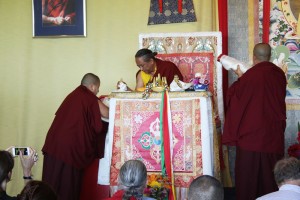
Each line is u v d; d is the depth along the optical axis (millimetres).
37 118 5090
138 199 2178
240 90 3609
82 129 3766
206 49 4719
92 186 3891
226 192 4590
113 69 5012
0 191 2133
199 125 3461
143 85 4434
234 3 4785
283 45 4754
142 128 3543
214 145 3553
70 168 3758
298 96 4711
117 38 5004
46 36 5047
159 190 3213
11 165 2188
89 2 5035
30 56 5082
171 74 4355
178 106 3512
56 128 3818
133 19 4973
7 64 5090
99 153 3873
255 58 3754
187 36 4754
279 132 3566
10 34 5094
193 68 4727
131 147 3551
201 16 4832
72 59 5051
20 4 5094
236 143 3639
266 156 3521
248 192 3561
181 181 3457
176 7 4863
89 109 3789
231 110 3633
